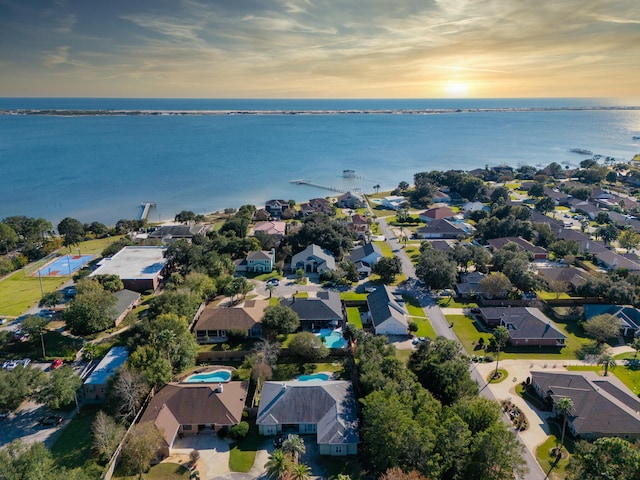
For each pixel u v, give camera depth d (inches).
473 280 4503.0
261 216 7249.0
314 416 2516.0
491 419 2228.1
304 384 2701.8
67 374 2741.1
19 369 2763.3
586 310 3932.1
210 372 3102.9
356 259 5221.5
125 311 3978.8
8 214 7613.2
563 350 3440.0
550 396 2738.7
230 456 2359.7
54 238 6028.5
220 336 3595.0
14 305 4188.0
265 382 2839.6
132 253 5216.5
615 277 4281.5
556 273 4658.0
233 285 4089.6
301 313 3740.2
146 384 2684.5
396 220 7327.8
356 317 3973.9
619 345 3523.6
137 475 2225.6
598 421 2491.4
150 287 4485.7
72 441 2469.2
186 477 2215.8
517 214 6742.1
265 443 2464.3
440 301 4291.3
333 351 3334.2
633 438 2454.5
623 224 6653.5
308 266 5064.0
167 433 2399.1
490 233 6087.6
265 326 3567.9
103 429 2331.4
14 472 1856.5
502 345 3444.9
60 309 4069.9
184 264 4736.7
